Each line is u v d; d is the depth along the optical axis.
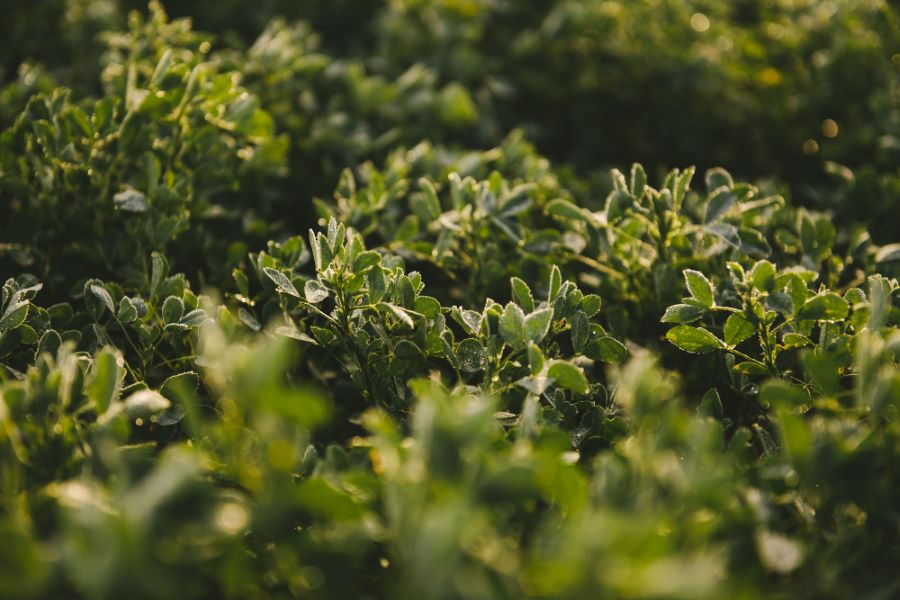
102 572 0.91
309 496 0.94
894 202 1.23
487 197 1.14
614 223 1.13
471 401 1.01
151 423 1.04
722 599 0.92
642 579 0.91
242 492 0.98
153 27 1.26
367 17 1.78
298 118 1.29
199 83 1.15
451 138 1.47
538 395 1.04
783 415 0.97
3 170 1.15
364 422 0.97
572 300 1.06
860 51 1.38
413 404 1.06
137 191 1.14
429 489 0.94
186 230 1.17
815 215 1.21
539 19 1.71
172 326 1.05
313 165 1.28
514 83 1.62
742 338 1.06
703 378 1.11
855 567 0.98
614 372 1.06
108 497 0.95
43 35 1.48
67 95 1.16
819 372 1.00
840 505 0.99
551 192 1.24
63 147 1.14
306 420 0.93
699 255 1.13
